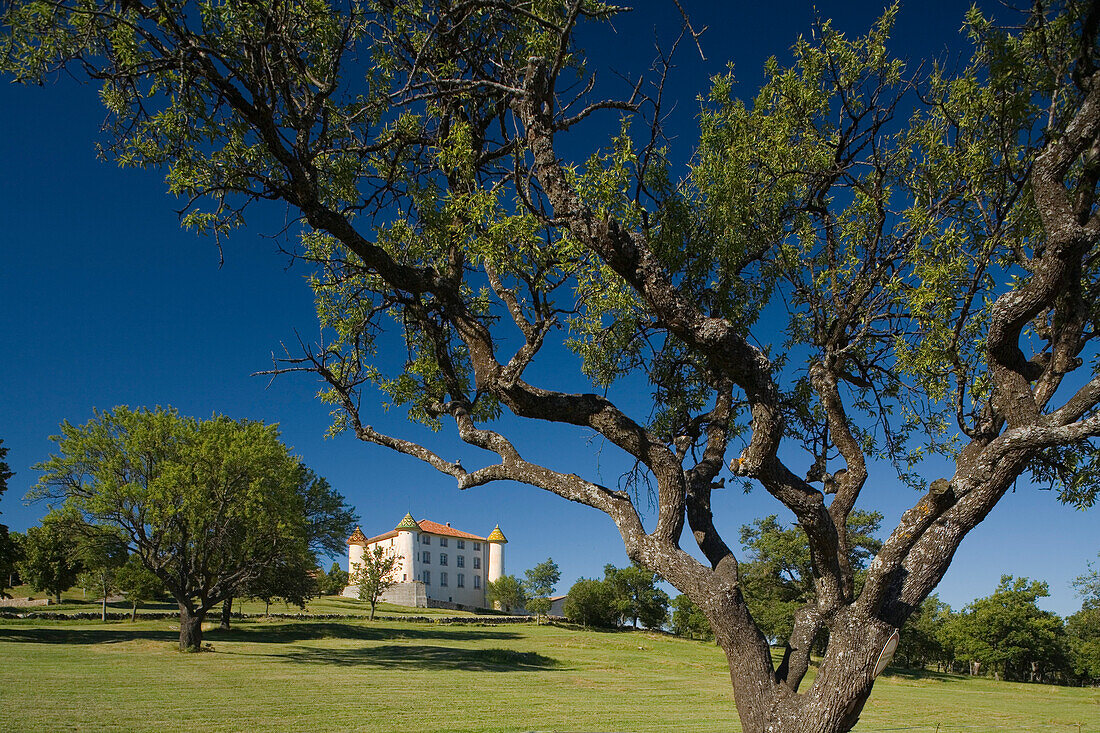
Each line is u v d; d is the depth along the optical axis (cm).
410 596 9900
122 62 689
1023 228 765
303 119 714
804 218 882
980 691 4259
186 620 3719
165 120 777
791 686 599
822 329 820
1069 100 732
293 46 707
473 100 821
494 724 1886
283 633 5138
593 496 656
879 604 595
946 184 819
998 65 766
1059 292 593
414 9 788
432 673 3159
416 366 909
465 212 747
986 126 800
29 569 6806
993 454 595
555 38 757
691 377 898
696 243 834
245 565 3919
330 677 2833
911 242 790
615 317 776
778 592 5672
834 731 568
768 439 606
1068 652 6988
